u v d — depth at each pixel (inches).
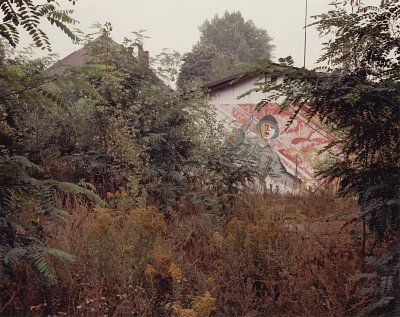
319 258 199.3
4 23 118.0
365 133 188.1
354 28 189.8
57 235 197.6
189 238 231.9
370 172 186.9
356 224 202.8
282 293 181.5
